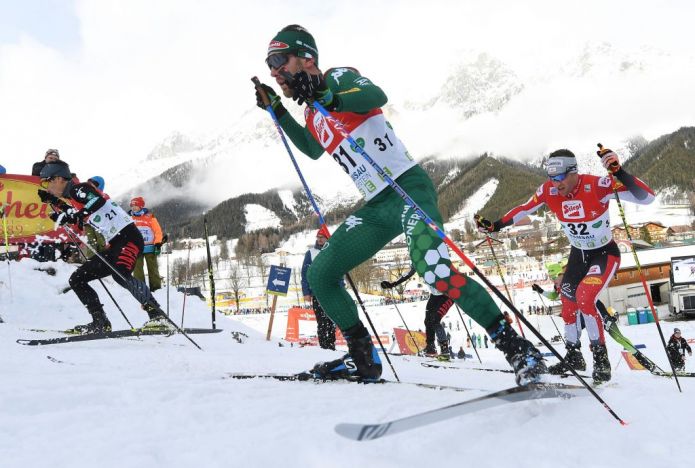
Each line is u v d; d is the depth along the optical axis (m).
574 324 4.65
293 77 2.14
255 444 1.56
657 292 41.72
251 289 91.38
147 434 1.73
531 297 44.06
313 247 6.61
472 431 1.64
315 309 6.52
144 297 4.99
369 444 1.51
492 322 2.10
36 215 8.78
